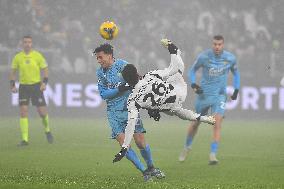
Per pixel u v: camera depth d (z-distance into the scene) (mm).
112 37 26016
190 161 33469
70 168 29906
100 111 66062
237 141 44531
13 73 43688
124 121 25234
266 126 58281
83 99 65875
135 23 77000
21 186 22031
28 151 37219
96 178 25703
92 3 76438
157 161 33438
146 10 78688
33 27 73375
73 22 74312
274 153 37219
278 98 67438
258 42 77750
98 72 25344
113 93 24375
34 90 42750
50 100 65188
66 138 45344
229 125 59125
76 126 55781
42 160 32938
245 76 67125
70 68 72125
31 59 43281
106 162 32344
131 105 23188
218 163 32438
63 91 65438
